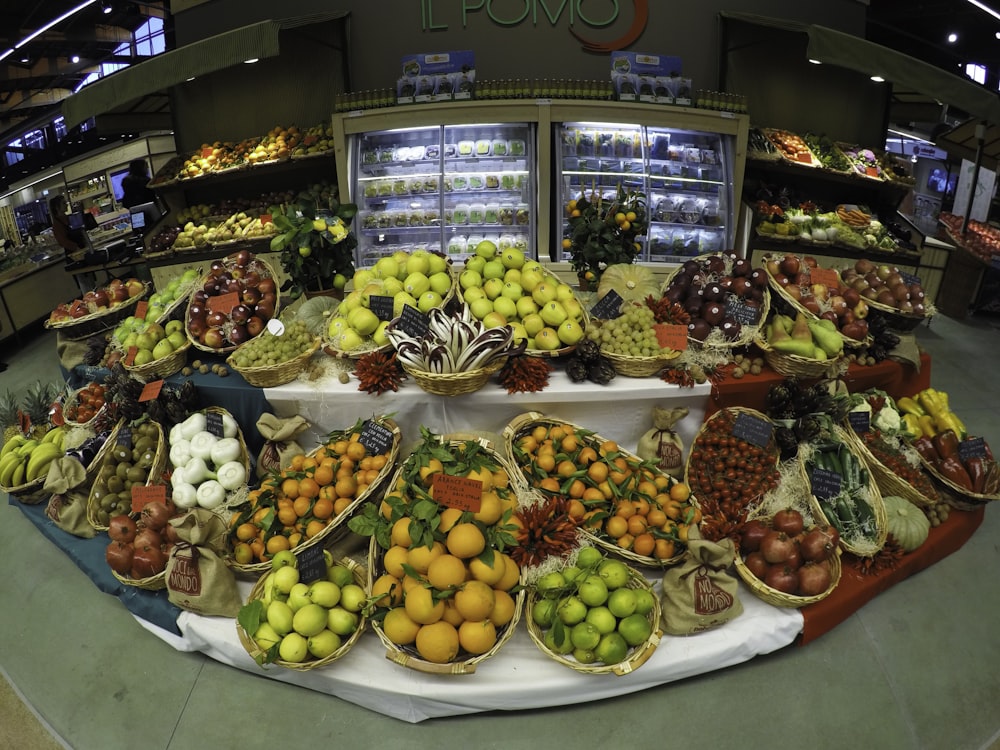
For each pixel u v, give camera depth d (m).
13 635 2.92
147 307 4.11
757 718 2.37
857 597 2.75
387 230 5.30
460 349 2.82
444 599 2.18
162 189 6.52
